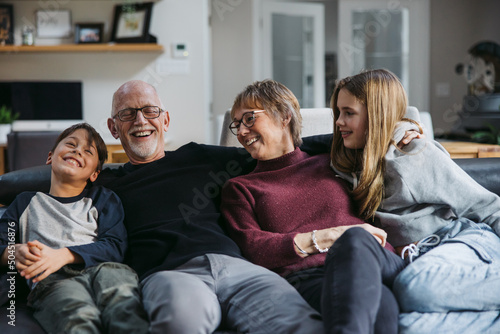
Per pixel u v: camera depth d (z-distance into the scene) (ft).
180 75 14.84
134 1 14.51
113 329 4.14
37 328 4.35
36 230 5.10
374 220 5.39
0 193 5.78
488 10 19.01
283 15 18.94
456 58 20.04
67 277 4.76
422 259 4.43
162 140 6.34
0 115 13.98
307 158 5.82
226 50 18.71
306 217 5.31
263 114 5.62
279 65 19.03
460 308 4.24
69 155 5.38
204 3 14.70
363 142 5.45
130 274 4.82
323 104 19.75
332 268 4.05
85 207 5.37
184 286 4.31
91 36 14.51
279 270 4.98
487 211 5.11
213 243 5.14
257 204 5.41
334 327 3.67
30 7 14.60
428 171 5.11
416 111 6.64
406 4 19.24
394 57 19.39
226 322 4.54
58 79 14.79
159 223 5.46
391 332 3.98
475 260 4.49
